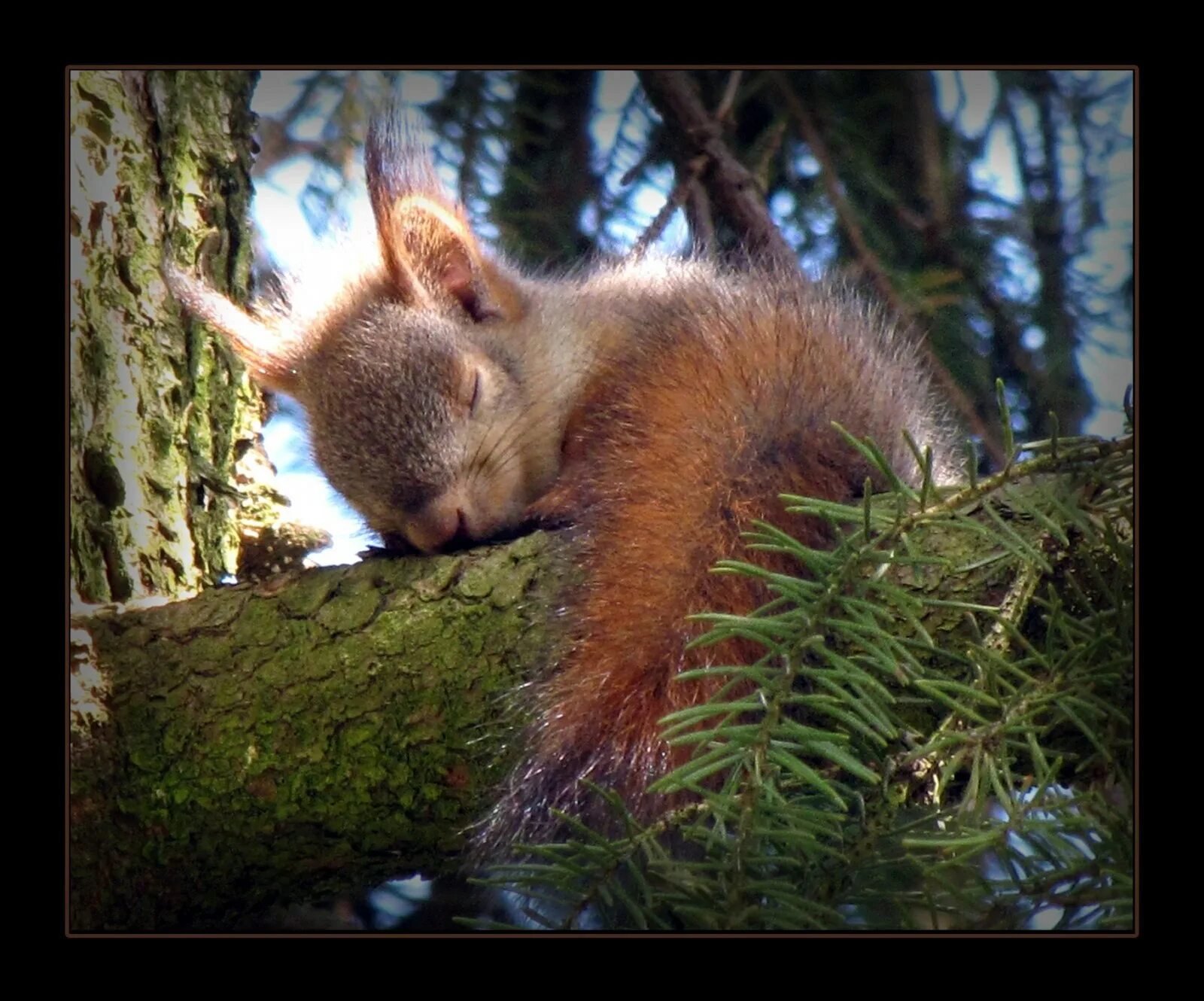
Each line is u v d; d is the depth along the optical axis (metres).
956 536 4.36
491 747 4.59
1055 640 3.80
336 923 6.01
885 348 6.13
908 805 3.79
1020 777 3.93
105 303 5.88
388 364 6.29
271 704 4.76
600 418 6.00
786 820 3.47
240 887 4.89
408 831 4.70
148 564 5.68
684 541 4.80
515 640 4.66
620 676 4.53
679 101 7.18
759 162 7.30
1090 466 3.84
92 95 6.09
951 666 4.23
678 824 3.71
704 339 5.80
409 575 4.88
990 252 6.95
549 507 6.02
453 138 7.37
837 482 5.10
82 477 5.52
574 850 3.66
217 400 6.39
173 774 4.79
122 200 6.09
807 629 3.57
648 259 7.25
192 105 6.71
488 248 7.08
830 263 7.21
